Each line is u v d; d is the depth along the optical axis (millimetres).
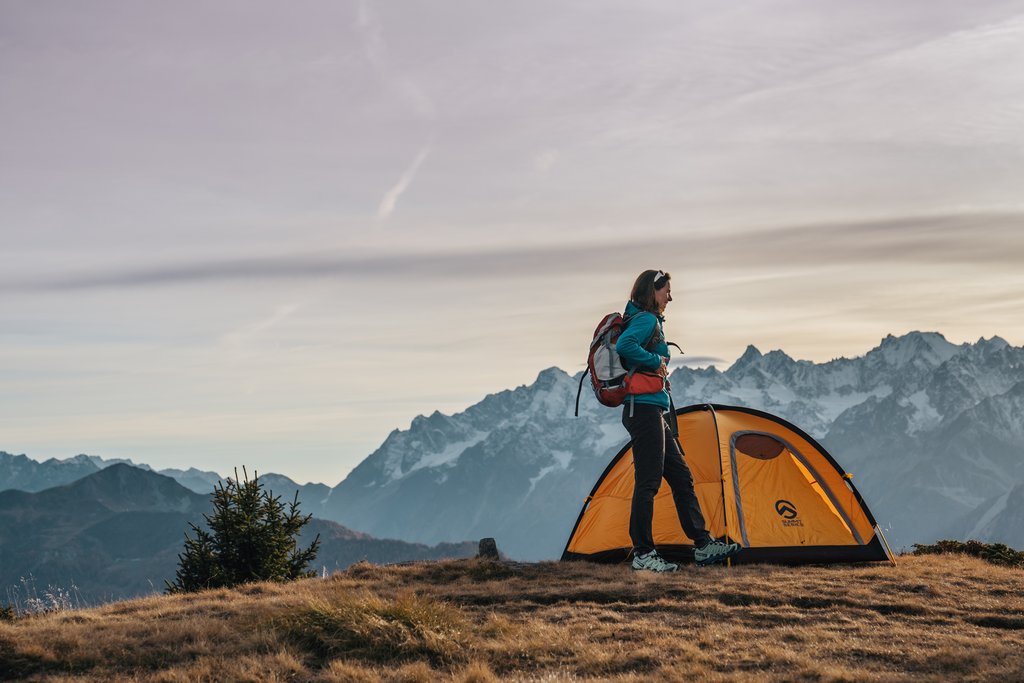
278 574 23719
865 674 10234
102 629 13312
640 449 16562
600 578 16422
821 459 19453
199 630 12727
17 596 17531
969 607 13852
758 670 10781
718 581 15695
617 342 16344
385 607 12867
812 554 18328
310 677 11094
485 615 13883
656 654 11438
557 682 10375
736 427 19844
